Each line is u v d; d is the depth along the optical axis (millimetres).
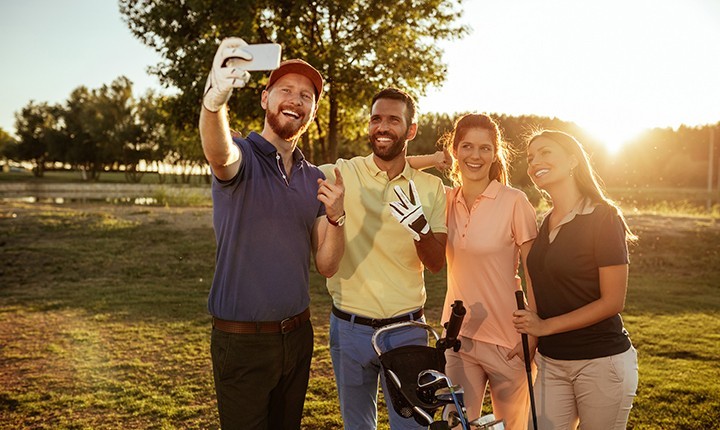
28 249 12641
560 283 2742
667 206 26141
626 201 31781
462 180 3307
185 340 6480
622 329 2725
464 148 3164
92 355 5934
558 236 2766
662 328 6797
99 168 75312
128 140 64812
